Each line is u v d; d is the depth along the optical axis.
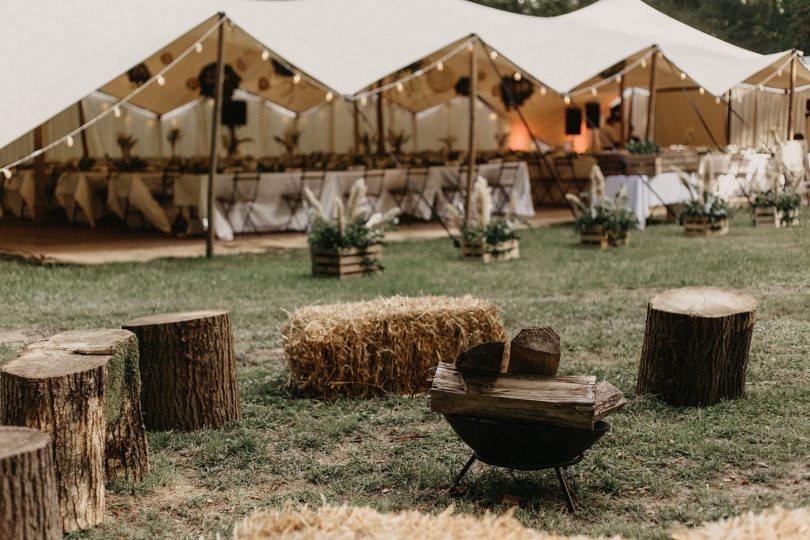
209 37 14.66
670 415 4.41
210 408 4.37
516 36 15.38
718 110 20.33
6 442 2.68
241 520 3.26
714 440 3.99
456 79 18.88
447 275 9.32
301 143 19.36
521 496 3.45
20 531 2.59
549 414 3.18
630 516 3.24
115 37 11.52
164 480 3.69
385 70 12.38
